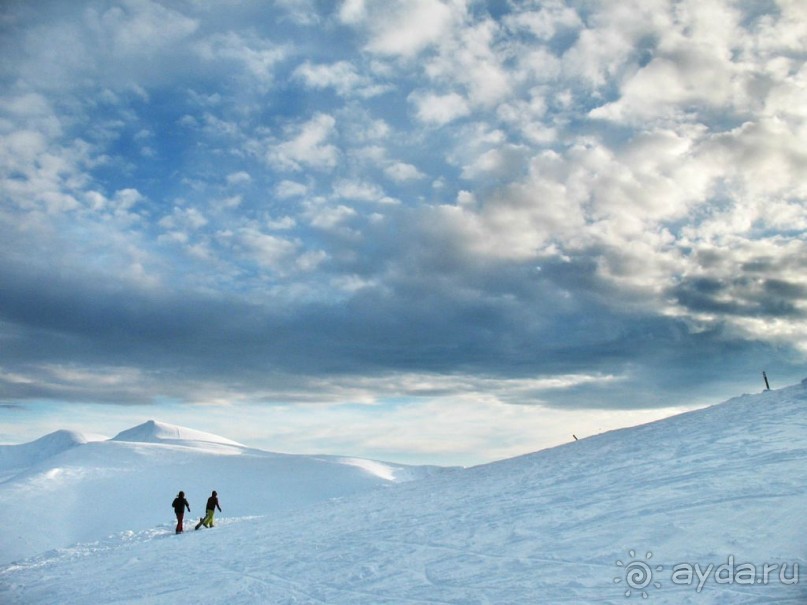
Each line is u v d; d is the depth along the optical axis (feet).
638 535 39.06
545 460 87.76
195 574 57.77
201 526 109.19
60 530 233.96
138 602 50.44
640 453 68.90
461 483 87.71
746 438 61.11
